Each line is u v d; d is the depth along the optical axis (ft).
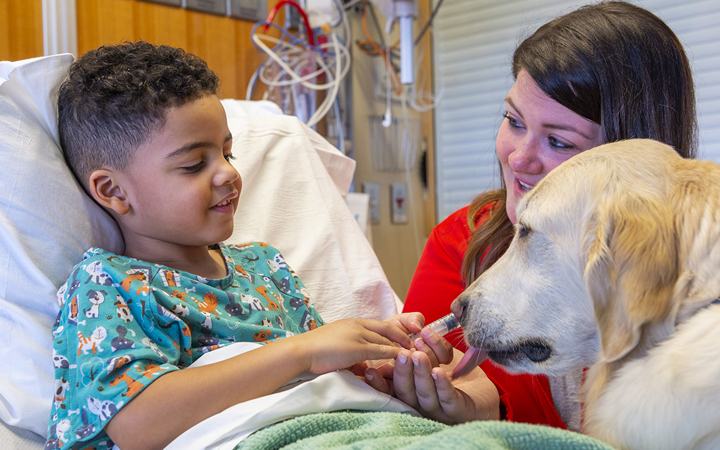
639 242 2.39
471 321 3.07
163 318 2.71
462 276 4.12
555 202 2.83
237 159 4.26
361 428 2.45
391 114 10.14
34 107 3.15
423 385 2.81
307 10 8.10
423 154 10.93
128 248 3.24
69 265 3.09
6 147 2.98
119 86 2.93
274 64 7.89
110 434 2.40
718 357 2.21
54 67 3.20
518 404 3.78
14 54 5.76
